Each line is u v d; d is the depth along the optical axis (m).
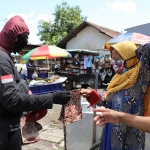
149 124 0.94
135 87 1.54
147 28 8.16
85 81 10.24
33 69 10.25
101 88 10.70
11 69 1.46
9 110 1.44
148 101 1.50
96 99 1.85
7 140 1.52
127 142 1.56
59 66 11.62
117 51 1.63
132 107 1.53
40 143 3.62
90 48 15.98
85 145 2.74
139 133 1.54
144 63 1.39
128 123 0.98
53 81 2.16
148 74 1.40
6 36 1.53
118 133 1.58
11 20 1.57
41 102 1.43
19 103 1.36
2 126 1.48
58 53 7.08
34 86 2.02
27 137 1.81
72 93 2.06
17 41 1.58
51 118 5.23
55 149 3.42
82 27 15.98
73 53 10.51
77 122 2.75
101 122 1.03
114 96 1.65
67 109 2.08
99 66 11.28
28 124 1.85
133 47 1.64
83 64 10.23
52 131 4.21
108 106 1.72
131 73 1.59
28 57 7.64
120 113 1.00
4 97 1.35
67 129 2.80
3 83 1.36
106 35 14.95
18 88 1.47
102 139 1.79
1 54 1.43
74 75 10.07
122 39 6.55
